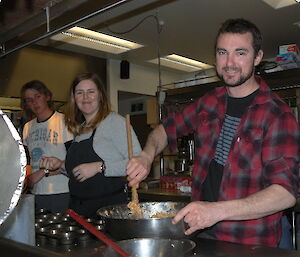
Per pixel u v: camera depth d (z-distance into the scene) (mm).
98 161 1883
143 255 1000
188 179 3363
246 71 1332
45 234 1233
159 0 2990
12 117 3762
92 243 1195
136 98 6238
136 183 1412
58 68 4176
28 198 1047
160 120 3756
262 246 1096
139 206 1408
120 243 1003
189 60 4992
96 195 1827
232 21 1363
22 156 615
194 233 1118
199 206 1001
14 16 1431
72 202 1902
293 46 3225
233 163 1354
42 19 1412
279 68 3178
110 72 4805
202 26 3621
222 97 1503
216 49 1389
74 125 2027
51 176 2465
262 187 1300
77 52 4414
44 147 2523
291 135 1217
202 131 1524
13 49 1675
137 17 3363
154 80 5422
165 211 1439
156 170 5387
